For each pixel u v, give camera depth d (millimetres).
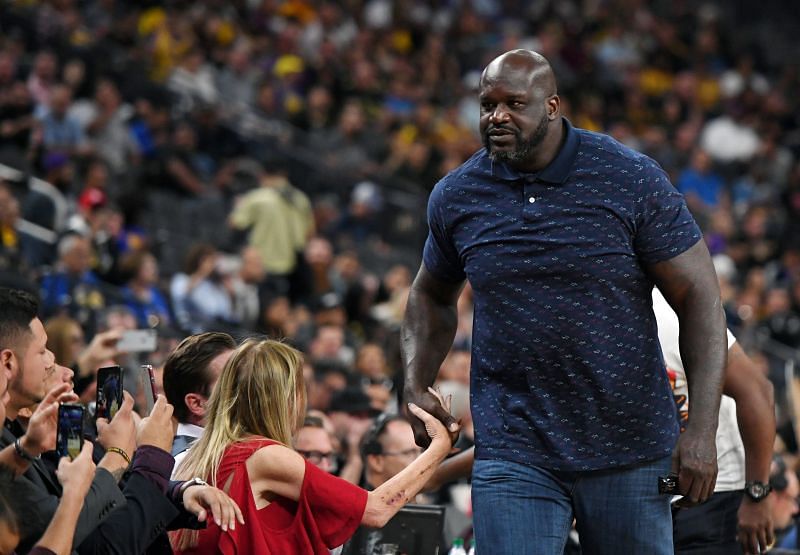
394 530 9555
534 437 7043
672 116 40125
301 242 25203
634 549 7031
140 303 17203
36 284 15531
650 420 7012
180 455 8430
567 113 38281
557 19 42344
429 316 7789
